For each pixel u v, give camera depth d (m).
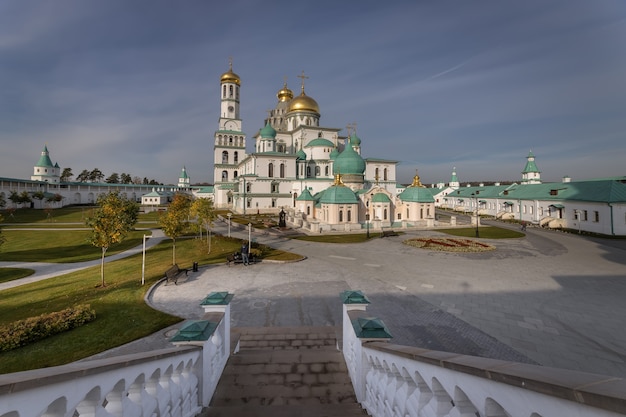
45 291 21.03
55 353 12.30
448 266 27.48
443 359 4.06
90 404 3.73
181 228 28.77
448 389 4.04
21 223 62.28
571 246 37.44
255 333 14.10
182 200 42.62
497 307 17.66
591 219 49.94
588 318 16.05
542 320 15.88
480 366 3.28
